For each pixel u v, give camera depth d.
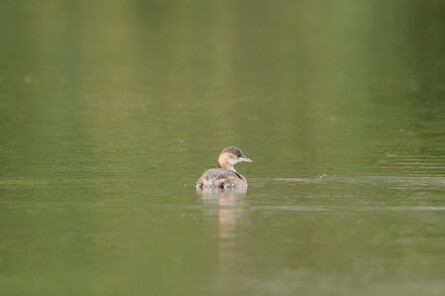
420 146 27.86
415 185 21.05
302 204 18.77
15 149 27.19
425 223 17.06
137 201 19.20
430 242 15.75
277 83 43.34
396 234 16.27
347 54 50.88
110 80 44.16
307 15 63.31
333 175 22.72
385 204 18.73
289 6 66.81
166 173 23.16
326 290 13.26
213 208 18.41
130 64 48.75
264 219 17.41
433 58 49.16
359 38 55.44
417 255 14.98
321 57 50.22
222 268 14.33
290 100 38.94
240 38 56.41
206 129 31.94
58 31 58.28
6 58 49.69
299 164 24.77
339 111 36.03
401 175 22.64
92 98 39.25
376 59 49.25
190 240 15.88
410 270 14.18
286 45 53.94
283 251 15.20
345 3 66.75
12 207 18.67
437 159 25.30
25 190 20.55
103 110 36.25
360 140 29.36
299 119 34.25
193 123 33.31
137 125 32.69
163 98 39.53
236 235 16.23
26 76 44.78
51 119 33.84
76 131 31.14
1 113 35.16
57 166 24.12
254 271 14.16
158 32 58.62
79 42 54.94
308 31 57.91
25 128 31.73
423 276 13.90
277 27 59.62
